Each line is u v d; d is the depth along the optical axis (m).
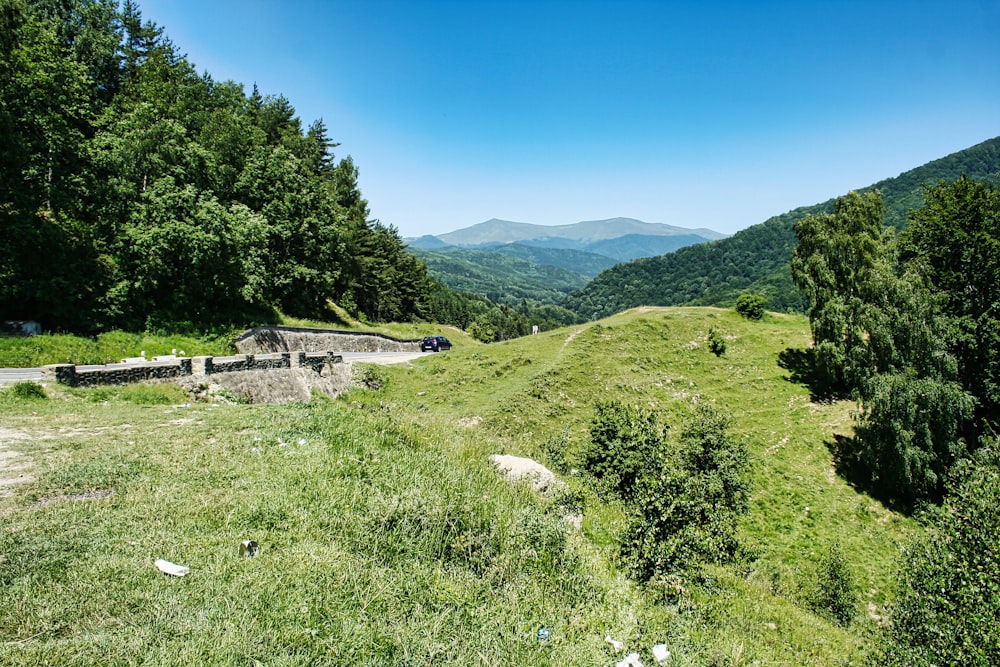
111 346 30.58
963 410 30.52
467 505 9.09
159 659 4.86
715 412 22.66
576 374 39.75
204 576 6.32
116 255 36.00
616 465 17.56
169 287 38.81
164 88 51.94
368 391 35.38
